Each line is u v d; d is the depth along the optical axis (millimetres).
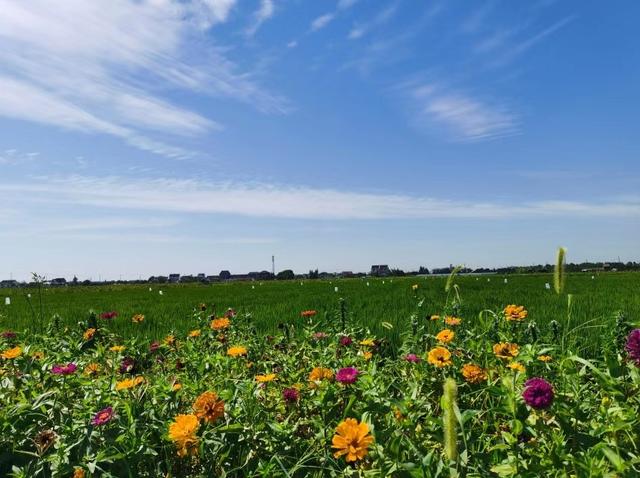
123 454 3240
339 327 7395
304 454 3459
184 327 10922
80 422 3668
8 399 4121
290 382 4672
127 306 19531
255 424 3697
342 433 2928
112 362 5605
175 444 3508
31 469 3328
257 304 17203
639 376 3207
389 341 7176
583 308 11695
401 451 2979
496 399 3914
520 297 16156
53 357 5742
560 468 2717
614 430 2758
